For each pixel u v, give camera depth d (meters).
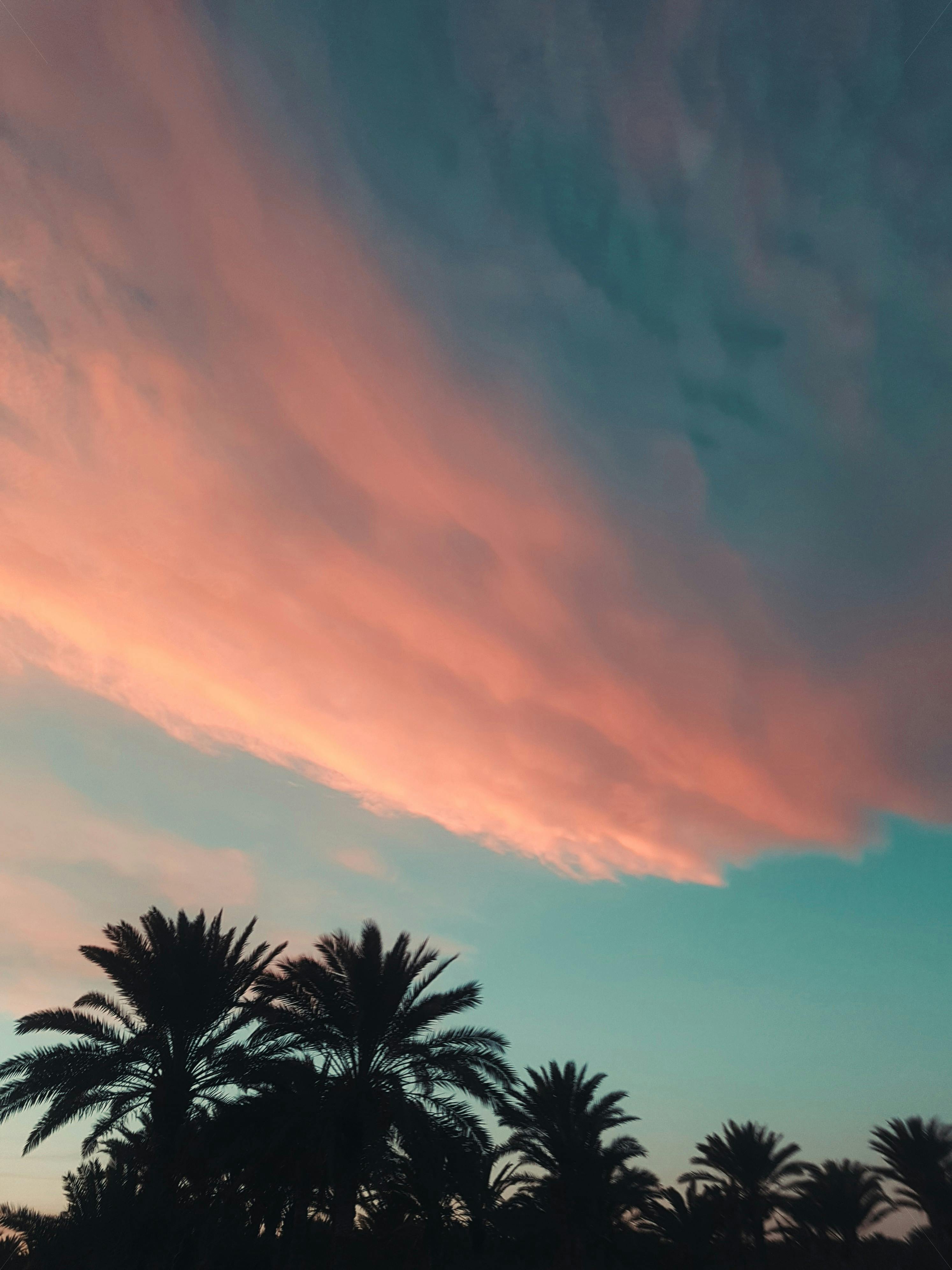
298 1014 20.16
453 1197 20.22
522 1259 23.00
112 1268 16.05
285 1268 18.02
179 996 18.62
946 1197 23.70
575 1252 22.09
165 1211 16.78
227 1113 18.44
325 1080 18.98
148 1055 18.92
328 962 20.34
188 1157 17.34
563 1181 23.58
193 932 19.56
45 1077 17.58
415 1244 20.22
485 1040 19.36
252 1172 17.20
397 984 19.55
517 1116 20.89
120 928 19.53
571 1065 25.62
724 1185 25.98
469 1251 23.19
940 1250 23.28
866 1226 25.09
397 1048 19.20
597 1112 24.59
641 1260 23.75
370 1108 18.06
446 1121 18.12
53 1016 18.62
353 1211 18.00
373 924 20.47
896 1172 24.70
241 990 19.94
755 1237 25.19
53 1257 16.17
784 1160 26.59
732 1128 27.42
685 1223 24.58
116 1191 16.98
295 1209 18.44
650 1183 24.77
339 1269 17.41
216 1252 17.69
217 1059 19.02
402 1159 19.09
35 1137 17.08
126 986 18.89
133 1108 18.42
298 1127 17.81
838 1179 26.03
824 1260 24.52
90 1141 18.33
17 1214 16.78
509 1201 23.88
